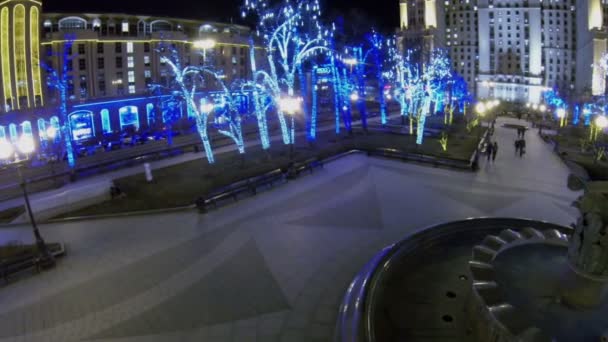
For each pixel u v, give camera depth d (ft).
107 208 71.77
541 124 167.84
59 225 65.31
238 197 74.18
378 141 131.44
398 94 206.08
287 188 79.36
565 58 378.12
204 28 228.63
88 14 199.62
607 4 352.69
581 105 252.42
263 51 239.50
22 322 40.50
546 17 374.84
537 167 93.61
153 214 68.18
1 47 159.12
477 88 409.08
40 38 175.22
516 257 37.06
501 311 29.58
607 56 248.32
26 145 56.18
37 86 173.68
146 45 209.67
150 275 48.42
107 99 183.21
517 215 63.62
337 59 153.38
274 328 38.04
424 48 269.85
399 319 35.63
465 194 73.92
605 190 26.22
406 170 90.94
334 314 39.75
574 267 29.37
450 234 48.73
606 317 29.48
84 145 165.48
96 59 197.98
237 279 46.75
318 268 48.49
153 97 198.80
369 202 70.44
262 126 107.04
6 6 155.33
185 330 38.22
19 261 49.24
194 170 96.27
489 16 388.57
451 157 103.76
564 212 64.75
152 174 93.86
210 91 199.52
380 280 39.47
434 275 41.91
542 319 29.43
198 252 53.88
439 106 245.24
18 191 86.43
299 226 61.00
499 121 197.26
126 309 41.88
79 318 40.73
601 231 27.17
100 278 48.16
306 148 119.14
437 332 34.01
